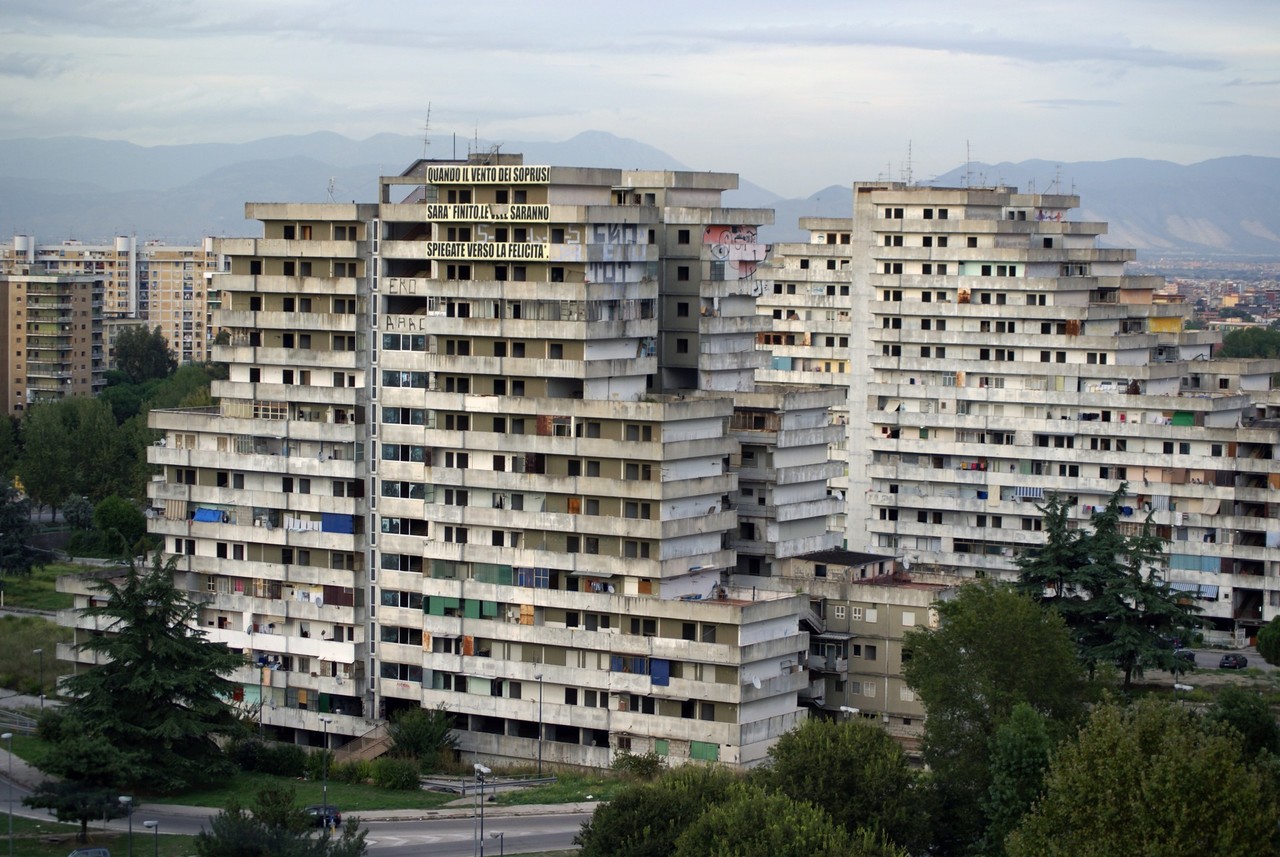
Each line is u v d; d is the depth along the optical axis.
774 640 191.38
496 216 199.25
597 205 198.38
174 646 189.38
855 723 170.75
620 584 194.12
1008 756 161.88
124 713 188.00
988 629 184.00
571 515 195.50
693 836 144.12
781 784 160.12
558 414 196.62
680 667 189.88
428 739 197.25
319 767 196.00
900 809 157.88
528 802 180.12
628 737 191.38
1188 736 141.50
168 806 181.00
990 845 159.62
